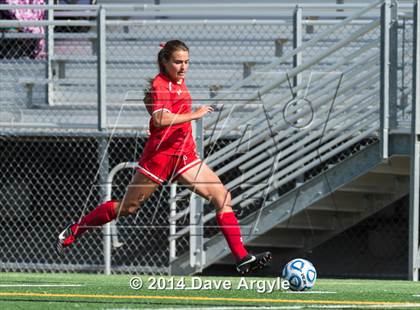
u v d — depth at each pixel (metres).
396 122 40.56
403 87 40.81
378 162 41.00
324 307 22.80
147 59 47.47
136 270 42.91
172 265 42.78
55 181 49.50
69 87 47.72
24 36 47.81
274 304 23.50
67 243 28.88
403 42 40.59
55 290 27.75
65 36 47.94
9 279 34.34
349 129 43.97
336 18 51.41
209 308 22.41
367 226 50.97
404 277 45.75
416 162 39.50
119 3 54.78
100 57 43.44
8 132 44.91
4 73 48.06
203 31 49.84
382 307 23.02
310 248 46.25
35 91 48.03
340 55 47.66
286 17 52.44
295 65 44.47
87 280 34.28
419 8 39.59
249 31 49.19
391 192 43.84
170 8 44.47
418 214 39.69
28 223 49.50
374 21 40.53
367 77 41.38
